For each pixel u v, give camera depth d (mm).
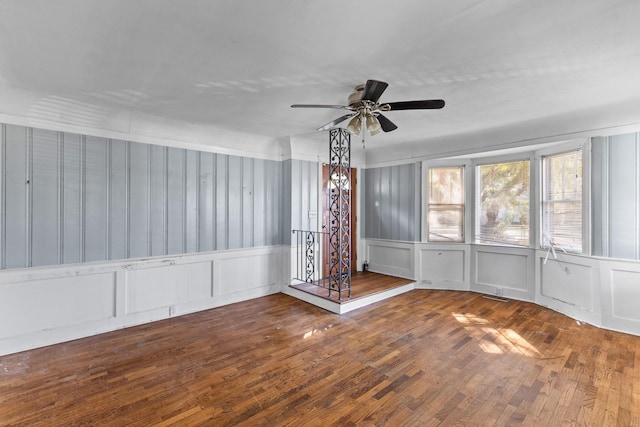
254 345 3090
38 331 3068
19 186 3006
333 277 5051
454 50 2139
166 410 2107
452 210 5203
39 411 2086
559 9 1688
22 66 2395
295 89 2818
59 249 3211
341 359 2805
